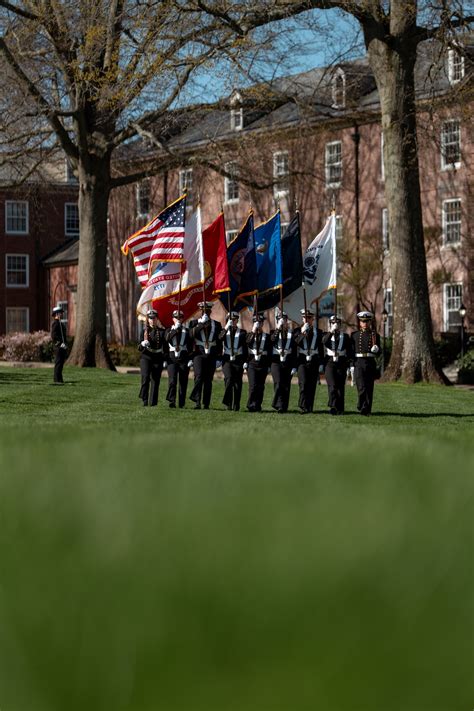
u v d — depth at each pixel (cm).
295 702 62
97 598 74
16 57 3356
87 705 62
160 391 2423
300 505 110
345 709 63
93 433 482
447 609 72
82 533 95
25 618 71
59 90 3547
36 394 2212
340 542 86
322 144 4834
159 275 2169
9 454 221
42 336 4775
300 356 1936
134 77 2964
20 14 3297
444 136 4375
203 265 2175
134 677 63
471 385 3450
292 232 2231
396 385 3042
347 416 1820
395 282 3192
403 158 3148
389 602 71
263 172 3831
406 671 66
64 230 7006
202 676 63
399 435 719
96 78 3170
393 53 3111
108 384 2702
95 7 3064
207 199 5450
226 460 189
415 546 87
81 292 3794
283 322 1948
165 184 5453
